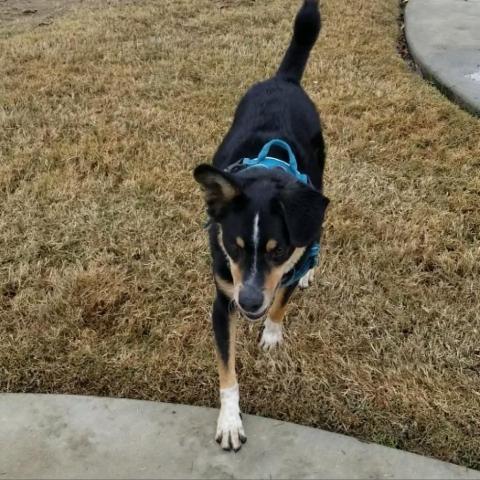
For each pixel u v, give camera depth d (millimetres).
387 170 1629
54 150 1677
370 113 1871
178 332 1161
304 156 1172
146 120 1835
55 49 2291
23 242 1377
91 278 1262
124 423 977
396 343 1157
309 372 1085
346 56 2256
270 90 1288
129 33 2467
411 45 2385
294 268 1016
